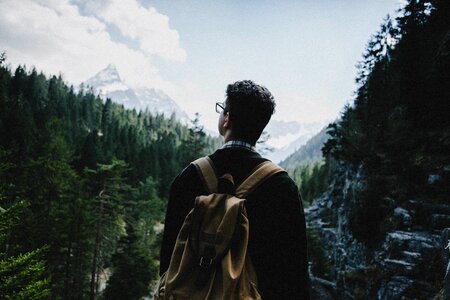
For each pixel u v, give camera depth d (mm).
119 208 32031
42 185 27297
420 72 18359
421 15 22156
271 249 1268
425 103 17703
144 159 81938
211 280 1180
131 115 187000
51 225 23844
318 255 25562
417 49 19734
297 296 1263
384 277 11664
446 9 19875
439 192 13789
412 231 12797
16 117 51281
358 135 22609
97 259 30156
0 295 6887
